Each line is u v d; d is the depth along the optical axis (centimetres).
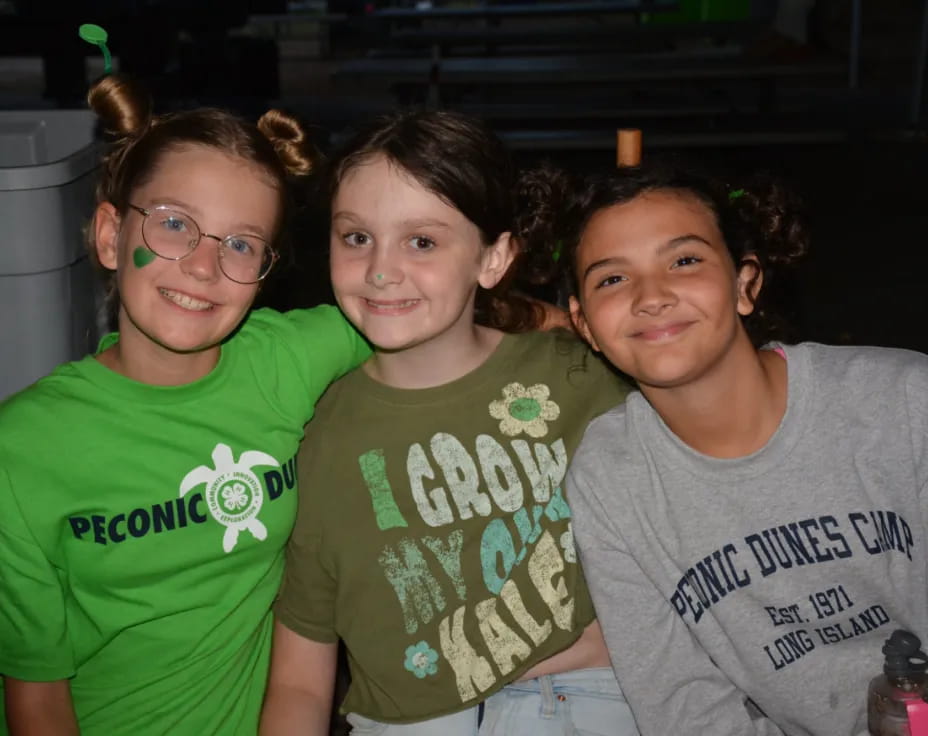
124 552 209
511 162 232
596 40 1038
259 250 217
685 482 215
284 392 225
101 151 302
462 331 228
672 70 916
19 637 207
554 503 228
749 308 221
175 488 212
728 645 216
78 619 214
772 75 938
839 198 758
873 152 870
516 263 243
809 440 211
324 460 228
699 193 215
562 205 229
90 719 219
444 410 228
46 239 280
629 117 929
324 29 1502
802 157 866
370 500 225
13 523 201
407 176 212
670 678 219
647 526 218
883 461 209
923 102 932
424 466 226
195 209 210
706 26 1046
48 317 285
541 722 225
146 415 212
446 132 215
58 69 892
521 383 232
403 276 215
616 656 220
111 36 878
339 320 237
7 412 205
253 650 231
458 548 224
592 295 215
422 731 225
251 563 221
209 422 217
